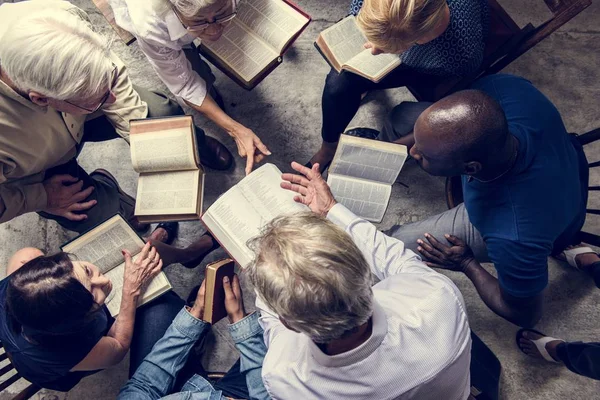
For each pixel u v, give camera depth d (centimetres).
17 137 158
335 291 94
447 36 162
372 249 151
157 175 185
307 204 172
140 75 253
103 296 168
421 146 139
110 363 177
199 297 187
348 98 204
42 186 187
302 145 248
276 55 183
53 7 144
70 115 172
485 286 186
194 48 204
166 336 186
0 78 142
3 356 184
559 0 165
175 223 241
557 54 248
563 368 225
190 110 249
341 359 107
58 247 243
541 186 143
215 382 200
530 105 150
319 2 255
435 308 117
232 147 247
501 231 149
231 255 174
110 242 186
